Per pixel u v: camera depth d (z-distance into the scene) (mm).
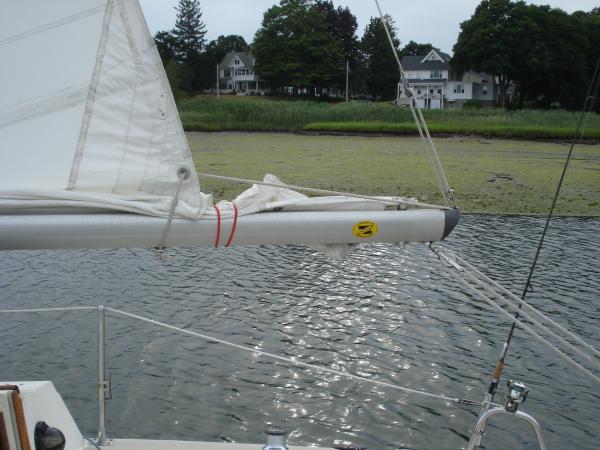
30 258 11523
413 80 73000
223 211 2629
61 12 2510
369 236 2674
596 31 57688
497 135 38938
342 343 8211
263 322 8812
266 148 30781
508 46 57656
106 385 3127
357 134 39719
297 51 65562
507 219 16031
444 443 6180
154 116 2605
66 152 2588
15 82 2535
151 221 2561
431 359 7820
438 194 18922
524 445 6180
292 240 2658
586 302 9891
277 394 6930
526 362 7812
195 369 7375
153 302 9461
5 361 7426
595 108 40031
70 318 8695
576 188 20484
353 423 6449
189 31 77250
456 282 10633
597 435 6379
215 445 3043
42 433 2533
